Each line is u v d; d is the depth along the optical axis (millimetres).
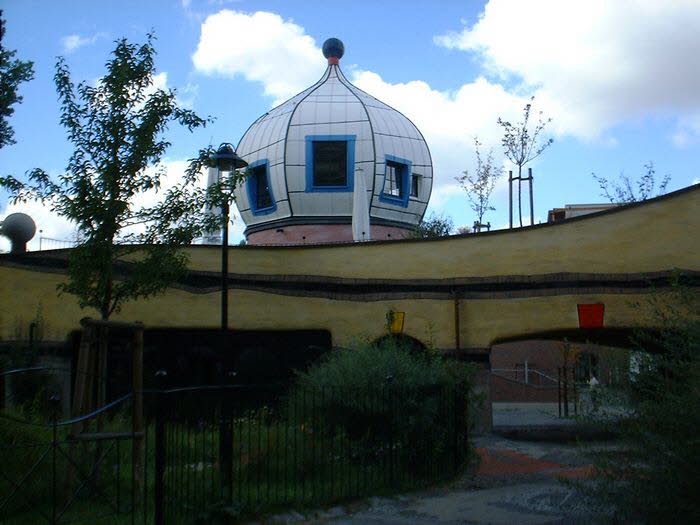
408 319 19000
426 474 12500
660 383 7273
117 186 11031
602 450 7910
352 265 19453
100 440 9820
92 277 11258
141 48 11359
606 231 18422
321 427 11867
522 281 18688
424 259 19219
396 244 19359
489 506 10797
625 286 18109
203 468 9516
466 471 13648
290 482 10938
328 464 11633
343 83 34469
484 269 18938
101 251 11070
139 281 11344
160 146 11320
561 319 18359
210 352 19594
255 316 19297
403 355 13578
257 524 9320
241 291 19359
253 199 33875
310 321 19312
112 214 10953
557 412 28453
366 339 17172
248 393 16031
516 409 31469
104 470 10109
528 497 11383
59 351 18500
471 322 18828
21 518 8727
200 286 19297
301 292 19406
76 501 9516
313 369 14539
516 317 18625
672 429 6965
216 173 27875
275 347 19656
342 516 10109
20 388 17016
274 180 32562
